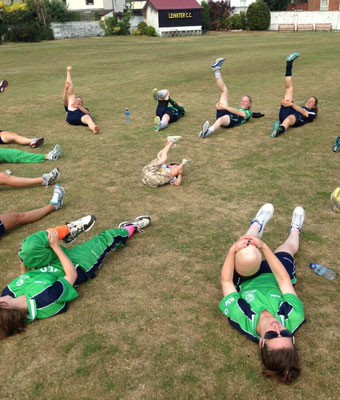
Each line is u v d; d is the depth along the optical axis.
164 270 3.79
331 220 4.55
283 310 2.84
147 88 12.77
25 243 3.23
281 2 46.19
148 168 5.61
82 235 4.44
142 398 2.55
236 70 15.35
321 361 2.75
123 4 51.00
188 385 2.62
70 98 8.82
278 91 11.45
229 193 5.32
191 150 7.06
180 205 5.05
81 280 3.57
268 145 7.16
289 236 3.98
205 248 4.10
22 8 34.78
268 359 2.53
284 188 5.40
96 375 2.72
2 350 2.97
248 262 3.03
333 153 6.62
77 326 3.16
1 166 6.63
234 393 2.55
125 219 4.75
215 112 9.62
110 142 7.73
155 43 29.92
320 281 3.55
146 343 2.97
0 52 24.88
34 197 5.48
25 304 3.14
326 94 10.76
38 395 2.60
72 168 6.46
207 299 3.40
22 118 9.72
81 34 39.97
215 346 2.92
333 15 41.47
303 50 20.77
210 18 45.25
